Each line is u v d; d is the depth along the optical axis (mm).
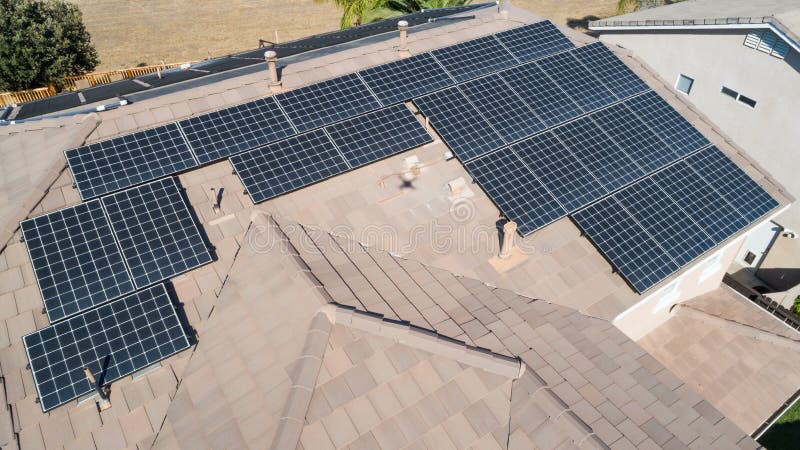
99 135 18500
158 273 15180
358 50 24094
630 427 11688
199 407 12047
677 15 30891
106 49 55344
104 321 13977
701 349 21625
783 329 22469
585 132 21672
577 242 18578
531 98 22531
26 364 13328
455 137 20328
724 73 28562
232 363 12602
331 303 12297
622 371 14062
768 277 30438
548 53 25266
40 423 12438
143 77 27141
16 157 18578
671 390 14305
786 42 24641
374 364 11531
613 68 25062
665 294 20984
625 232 18625
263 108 19969
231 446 11016
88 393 12828
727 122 29391
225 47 56062
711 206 20344
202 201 17500
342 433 10617
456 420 10984
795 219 27422
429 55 23594
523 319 15242
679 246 18719
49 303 14109
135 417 12703
